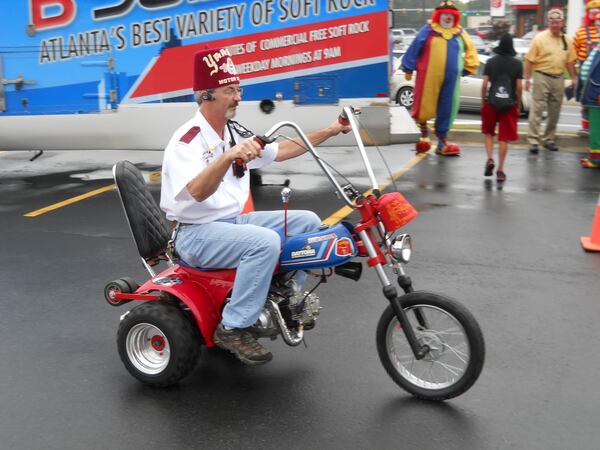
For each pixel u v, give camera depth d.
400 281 4.04
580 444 3.74
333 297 5.73
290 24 8.70
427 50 10.63
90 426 3.99
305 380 4.42
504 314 5.37
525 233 7.35
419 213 8.10
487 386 4.31
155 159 11.73
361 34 8.62
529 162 10.84
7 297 5.90
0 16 9.31
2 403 4.25
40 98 9.45
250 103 8.93
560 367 4.54
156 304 4.32
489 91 9.26
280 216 4.29
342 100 8.80
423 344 4.05
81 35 9.20
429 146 11.20
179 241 4.23
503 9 39.16
